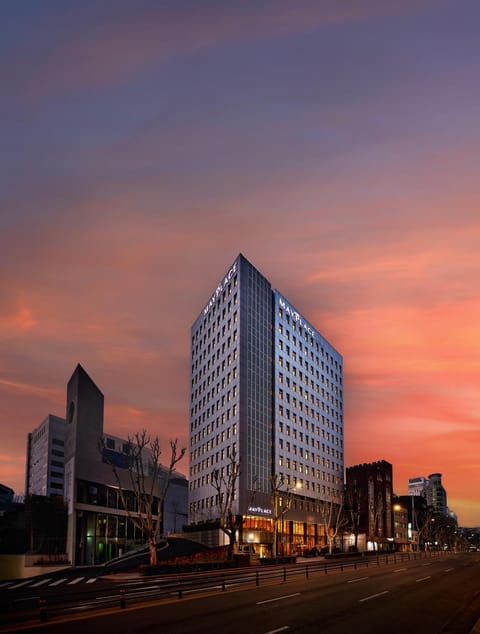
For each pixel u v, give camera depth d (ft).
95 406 268.00
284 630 68.28
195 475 379.35
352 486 453.58
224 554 228.63
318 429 411.54
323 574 161.99
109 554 261.24
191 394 412.98
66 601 77.97
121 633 64.23
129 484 292.40
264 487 321.93
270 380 348.18
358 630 69.51
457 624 75.82
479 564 241.96
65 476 255.50
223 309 355.15
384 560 266.36
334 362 467.52
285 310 379.55
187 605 90.07
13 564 176.04
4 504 241.96
